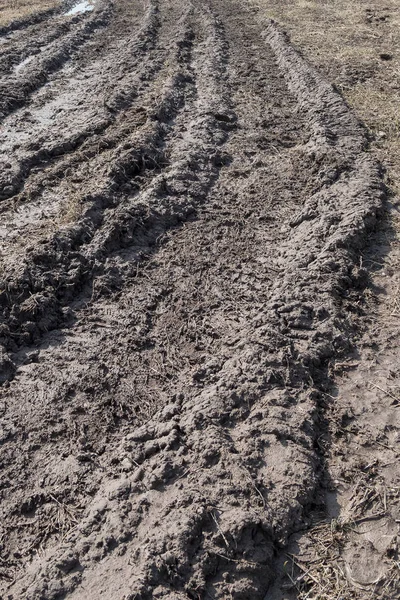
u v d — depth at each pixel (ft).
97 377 14.56
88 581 9.84
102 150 25.85
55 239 18.15
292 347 14.64
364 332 15.80
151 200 21.30
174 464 11.60
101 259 18.38
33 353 15.23
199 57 41.50
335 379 14.35
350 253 18.29
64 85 36.32
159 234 20.34
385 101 31.78
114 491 11.31
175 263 18.92
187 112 30.53
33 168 24.80
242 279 18.16
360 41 44.27
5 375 14.58
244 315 16.60
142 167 23.99
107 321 16.47
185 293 17.58
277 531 10.61
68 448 12.78
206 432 12.28
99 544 10.41
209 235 20.40
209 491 11.01
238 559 10.07
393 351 15.15
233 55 41.96
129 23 54.39
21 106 32.48
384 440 12.74
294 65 37.11
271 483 11.35
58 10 60.59
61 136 27.55
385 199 21.85
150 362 15.10
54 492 11.80
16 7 60.13
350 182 22.56
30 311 15.93
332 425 13.10
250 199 22.70
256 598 9.78
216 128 28.50
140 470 11.67
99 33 50.26
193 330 16.14
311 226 20.20
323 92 31.30
